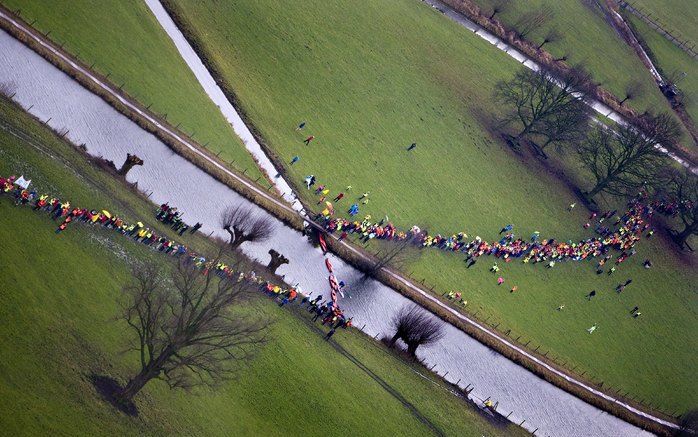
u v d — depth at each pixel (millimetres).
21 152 103875
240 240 118062
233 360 99938
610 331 156875
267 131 138625
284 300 114188
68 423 81812
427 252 142250
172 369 87312
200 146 124250
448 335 129500
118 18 132250
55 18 122938
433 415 116438
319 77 157625
